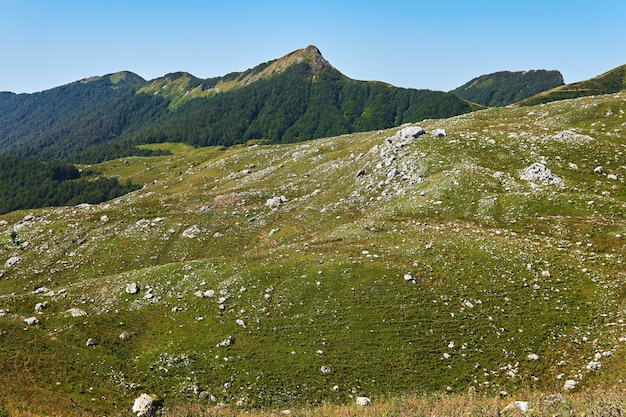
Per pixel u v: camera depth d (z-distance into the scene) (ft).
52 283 238.89
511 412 56.70
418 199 217.36
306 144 526.16
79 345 122.72
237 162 511.40
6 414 79.82
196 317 138.72
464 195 207.92
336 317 130.11
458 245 161.68
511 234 171.42
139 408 93.76
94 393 101.35
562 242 159.02
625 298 118.73
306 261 162.91
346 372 110.42
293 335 125.59
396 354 113.60
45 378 101.86
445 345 114.42
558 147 243.60
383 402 86.38
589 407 52.21
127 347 126.52
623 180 203.62
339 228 209.56
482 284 136.15
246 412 90.63
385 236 180.45
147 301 150.82
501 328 117.39
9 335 120.88
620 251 144.15
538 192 198.49
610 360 95.81
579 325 114.11
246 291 148.66
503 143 261.03
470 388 96.17
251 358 118.62
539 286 131.75
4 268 256.52
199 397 105.91
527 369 102.83
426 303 130.31
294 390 106.42
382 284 141.38
